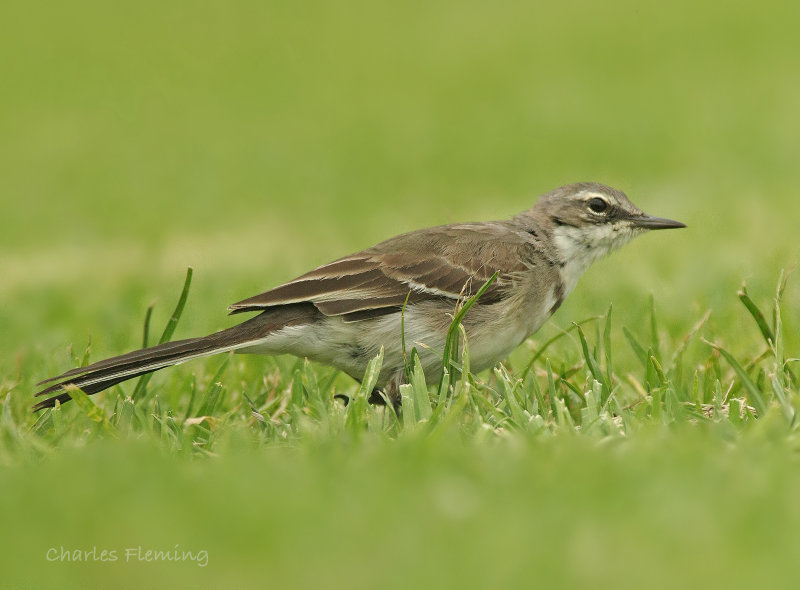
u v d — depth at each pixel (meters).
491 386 12.17
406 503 7.68
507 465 8.27
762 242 19.52
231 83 45.22
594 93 41.25
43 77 45.28
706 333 13.90
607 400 10.61
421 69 46.44
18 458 9.76
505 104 40.94
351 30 51.31
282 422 11.01
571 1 54.19
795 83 39.75
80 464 9.03
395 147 36.56
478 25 51.66
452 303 11.82
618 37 48.34
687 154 31.97
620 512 7.32
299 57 47.66
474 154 34.88
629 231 13.04
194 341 11.23
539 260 12.48
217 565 7.12
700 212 23.08
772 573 6.48
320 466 8.53
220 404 12.05
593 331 14.69
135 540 7.43
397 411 11.72
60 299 19.12
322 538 7.24
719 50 45.34
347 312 11.48
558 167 32.34
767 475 7.79
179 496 8.07
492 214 26.62
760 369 11.47
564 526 7.14
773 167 28.86
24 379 13.11
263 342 11.45
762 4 50.94
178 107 42.69
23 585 7.20
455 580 6.66
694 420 10.09
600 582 6.49
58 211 30.28
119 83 45.03
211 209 30.00
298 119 40.75
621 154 33.00
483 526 7.26
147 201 31.34
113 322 17.12
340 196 30.92
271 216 28.73
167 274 21.12
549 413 10.63
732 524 7.04
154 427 11.08
